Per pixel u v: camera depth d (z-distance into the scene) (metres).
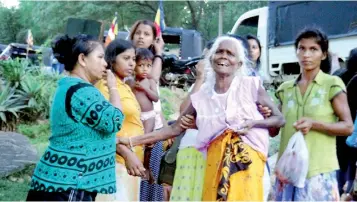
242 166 3.04
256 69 4.29
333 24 11.42
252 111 3.13
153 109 4.31
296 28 12.18
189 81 13.64
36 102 9.92
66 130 2.83
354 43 10.97
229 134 3.10
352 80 4.41
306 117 3.34
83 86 2.86
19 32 37.91
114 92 3.22
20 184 5.97
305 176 3.21
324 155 3.30
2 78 10.16
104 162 2.91
